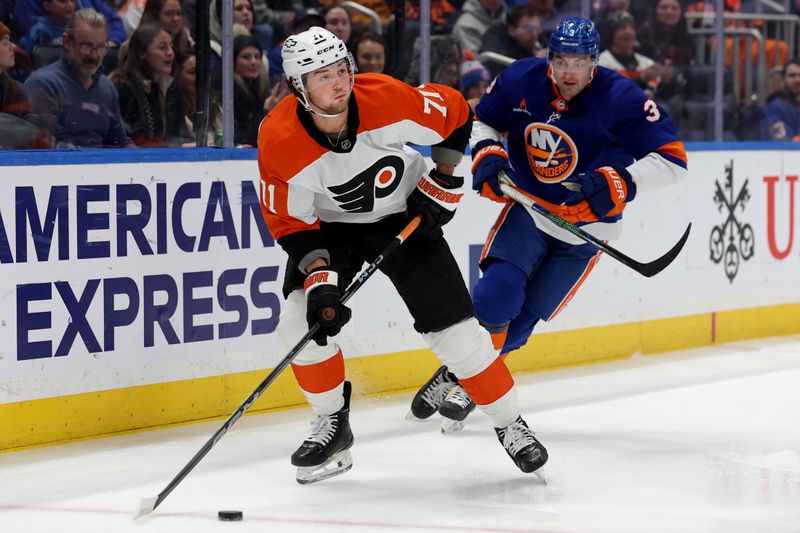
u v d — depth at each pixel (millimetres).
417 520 9125
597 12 17375
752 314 18703
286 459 11180
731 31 18750
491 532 8812
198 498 9812
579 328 16406
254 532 8828
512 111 11930
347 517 9219
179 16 13672
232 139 13812
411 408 12523
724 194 18062
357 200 9602
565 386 14859
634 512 9344
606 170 11023
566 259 12055
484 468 10781
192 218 12719
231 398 13195
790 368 16125
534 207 11219
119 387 12273
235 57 14406
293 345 9875
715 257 18047
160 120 13836
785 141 19203
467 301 9883
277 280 13531
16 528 9031
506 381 10047
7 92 13125
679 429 12398
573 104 11555
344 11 15492
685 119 18250
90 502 9742
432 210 9703
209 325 12938
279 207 9336
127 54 13633
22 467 10914
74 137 13578
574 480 10336
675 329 17625
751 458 11141
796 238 19234
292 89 8891
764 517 9211
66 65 13414
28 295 11492
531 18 16859
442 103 9578
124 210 12141
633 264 10680
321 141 9062
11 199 11289
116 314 12164
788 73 19281
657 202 17125
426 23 15719
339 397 10094
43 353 11664
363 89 9234
